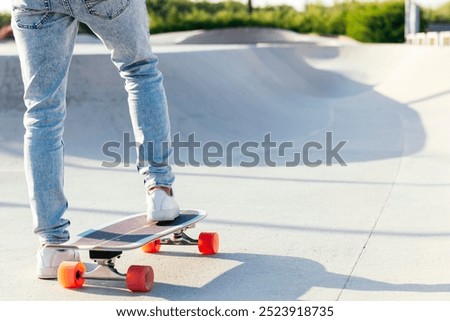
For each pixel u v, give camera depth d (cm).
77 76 1007
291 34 3825
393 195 613
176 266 400
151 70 377
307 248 439
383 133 1066
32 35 356
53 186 367
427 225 496
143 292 355
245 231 486
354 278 376
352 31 4378
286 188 661
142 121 377
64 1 350
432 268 392
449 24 4269
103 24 358
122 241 347
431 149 902
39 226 371
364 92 1783
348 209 558
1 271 397
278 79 1725
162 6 4569
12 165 825
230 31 3659
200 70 1268
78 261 385
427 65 1677
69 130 928
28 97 364
